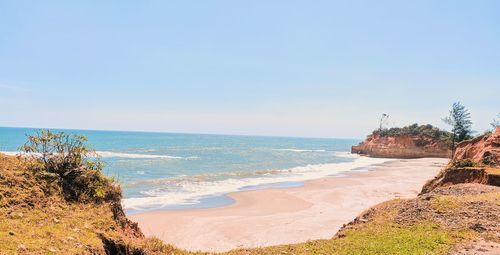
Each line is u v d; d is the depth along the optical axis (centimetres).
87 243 882
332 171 6819
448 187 2453
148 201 3391
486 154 3509
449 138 11575
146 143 16738
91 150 1270
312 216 2855
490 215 1569
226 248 2064
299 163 8725
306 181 5059
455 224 1516
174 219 2683
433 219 1622
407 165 8556
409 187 4434
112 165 6738
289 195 3800
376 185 4641
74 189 1133
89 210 1084
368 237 1456
